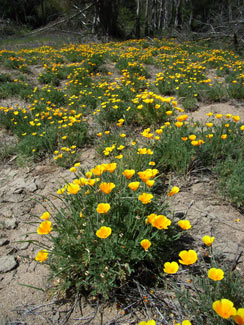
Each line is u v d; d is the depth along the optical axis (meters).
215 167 3.08
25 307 1.91
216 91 5.93
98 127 4.76
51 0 38.88
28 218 2.85
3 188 3.37
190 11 31.42
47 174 3.61
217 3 32.88
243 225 2.40
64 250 1.93
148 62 10.18
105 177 2.54
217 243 2.23
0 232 2.68
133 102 5.01
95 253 1.96
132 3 37.59
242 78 6.62
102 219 2.07
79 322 1.77
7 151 4.18
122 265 1.88
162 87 6.38
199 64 9.19
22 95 6.62
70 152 3.98
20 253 2.41
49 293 2.00
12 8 39.38
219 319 1.42
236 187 2.62
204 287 1.60
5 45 22.70
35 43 22.05
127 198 2.20
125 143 3.96
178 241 2.27
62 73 8.57
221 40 15.78
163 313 1.75
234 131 3.57
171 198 2.81
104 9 22.41
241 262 2.03
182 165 3.09
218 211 2.59
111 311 1.82
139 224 2.00
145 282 1.97
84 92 6.28
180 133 3.44
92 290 1.97
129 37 26.62
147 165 3.04
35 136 4.32
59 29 25.53
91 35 22.61
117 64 9.11
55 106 5.96
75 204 2.33
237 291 1.55
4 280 2.15
